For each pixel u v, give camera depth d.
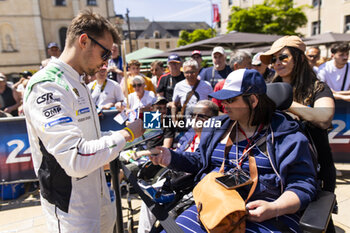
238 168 1.26
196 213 1.27
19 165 2.92
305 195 1.10
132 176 1.35
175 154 1.44
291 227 1.13
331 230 1.44
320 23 22.09
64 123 1.03
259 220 1.04
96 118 1.34
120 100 3.43
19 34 30.62
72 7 32.78
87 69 1.20
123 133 1.13
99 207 1.29
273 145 1.21
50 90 1.04
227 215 0.99
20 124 2.84
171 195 1.50
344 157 3.07
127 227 2.26
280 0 19.16
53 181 1.15
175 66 3.87
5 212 2.75
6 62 30.67
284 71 1.57
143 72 12.34
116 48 4.68
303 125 1.47
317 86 1.50
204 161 1.44
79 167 0.99
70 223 1.17
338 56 3.05
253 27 19.52
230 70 3.68
